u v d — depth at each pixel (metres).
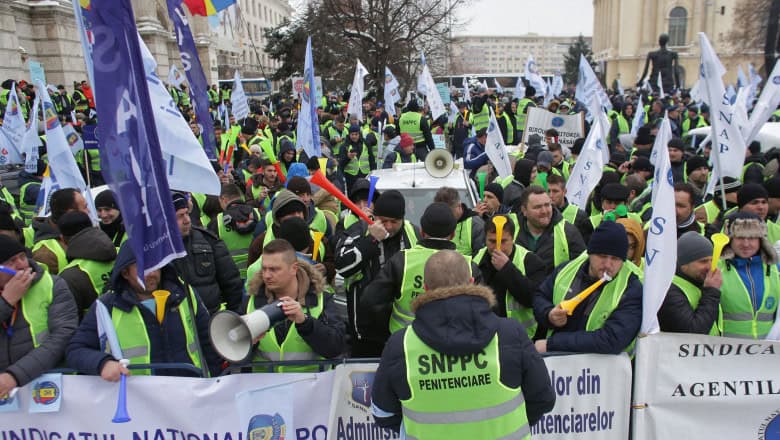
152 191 2.97
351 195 5.36
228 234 5.70
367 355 4.27
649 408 3.38
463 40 37.31
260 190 7.82
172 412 3.23
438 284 2.61
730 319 3.69
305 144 7.53
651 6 65.44
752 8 37.78
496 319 2.57
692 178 6.82
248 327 2.85
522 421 2.56
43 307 3.37
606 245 3.27
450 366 2.52
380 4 27.14
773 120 14.62
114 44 2.79
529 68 18.72
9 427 3.27
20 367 3.16
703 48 5.88
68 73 25.81
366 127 15.98
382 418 2.70
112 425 3.26
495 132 7.65
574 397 3.38
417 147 12.70
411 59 28.30
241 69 43.75
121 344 3.29
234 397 3.24
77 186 5.47
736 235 3.63
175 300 3.36
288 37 34.91
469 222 4.88
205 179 4.14
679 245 3.54
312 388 3.28
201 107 5.30
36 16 24.75
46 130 5.36
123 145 2.82
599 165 6.66
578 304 3.45
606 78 71.12
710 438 3.44
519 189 6.62
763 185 5.45
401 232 4.29
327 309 3.51
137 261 2.86
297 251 4.09
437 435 2.54
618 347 3.28
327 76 30.33
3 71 21.22
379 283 3.75
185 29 5.19
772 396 3.42
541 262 4.13
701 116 16.09
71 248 3.98
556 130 9.89
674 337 3.34
